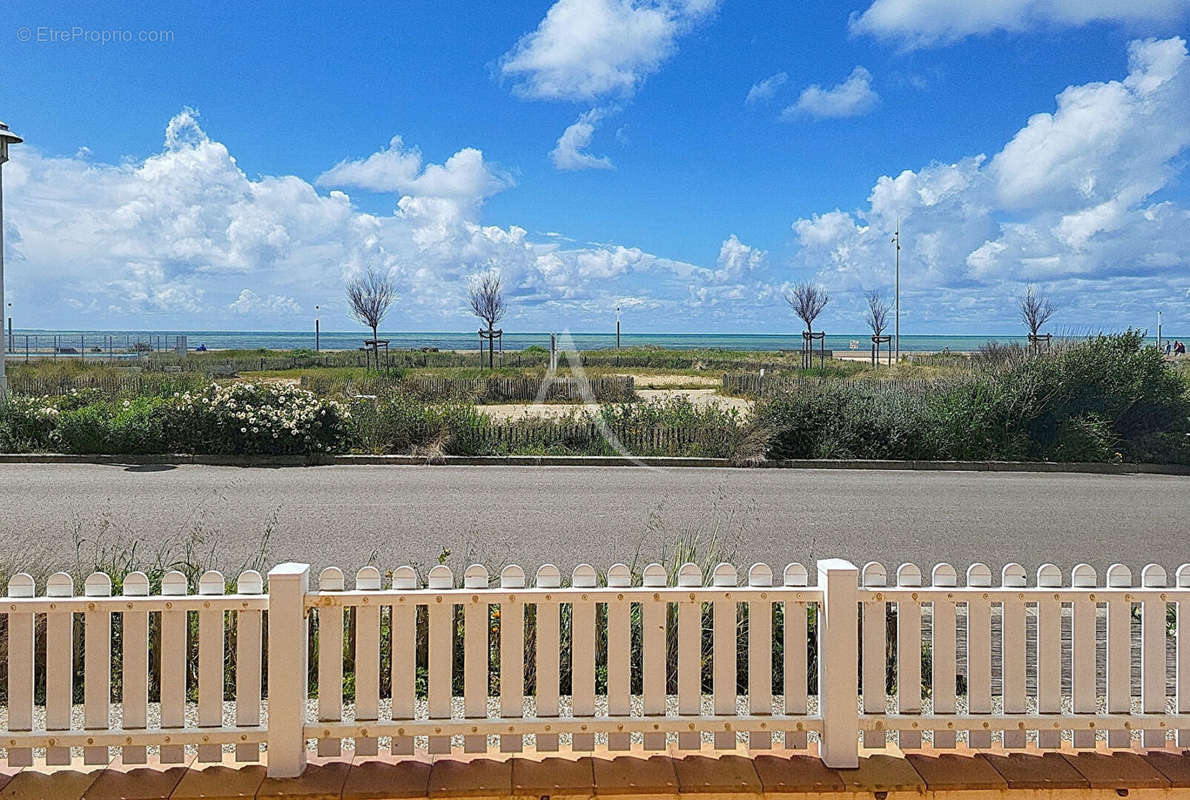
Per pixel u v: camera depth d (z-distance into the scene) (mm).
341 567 7953
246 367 47688
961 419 16391
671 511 11117
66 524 9867
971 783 3355
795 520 10625
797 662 3566
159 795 3229
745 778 3367
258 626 3428
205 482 13203
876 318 58812
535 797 3260
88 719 3391
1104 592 3588
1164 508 11672
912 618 3568
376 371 38969
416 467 15281
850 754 3467
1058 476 14891
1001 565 8422
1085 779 3385
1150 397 16609
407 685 3486
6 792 3238
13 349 72438
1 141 18047
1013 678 3588
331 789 3266
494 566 8070
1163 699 3613
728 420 17250
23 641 3408
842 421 16578
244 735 3395
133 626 3408
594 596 3520
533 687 4723
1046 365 17031
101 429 15766
